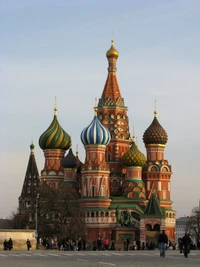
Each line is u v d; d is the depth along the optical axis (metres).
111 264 59.62
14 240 122.12
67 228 166.38
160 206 195.75
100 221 189.12
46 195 174.62
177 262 64.38
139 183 198.00
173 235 199.12
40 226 170.62
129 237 186.12
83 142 197.25
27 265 58.16
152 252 103.06
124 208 192.12
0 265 58.16
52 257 77.44
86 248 165.62
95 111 199.00
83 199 191.88
